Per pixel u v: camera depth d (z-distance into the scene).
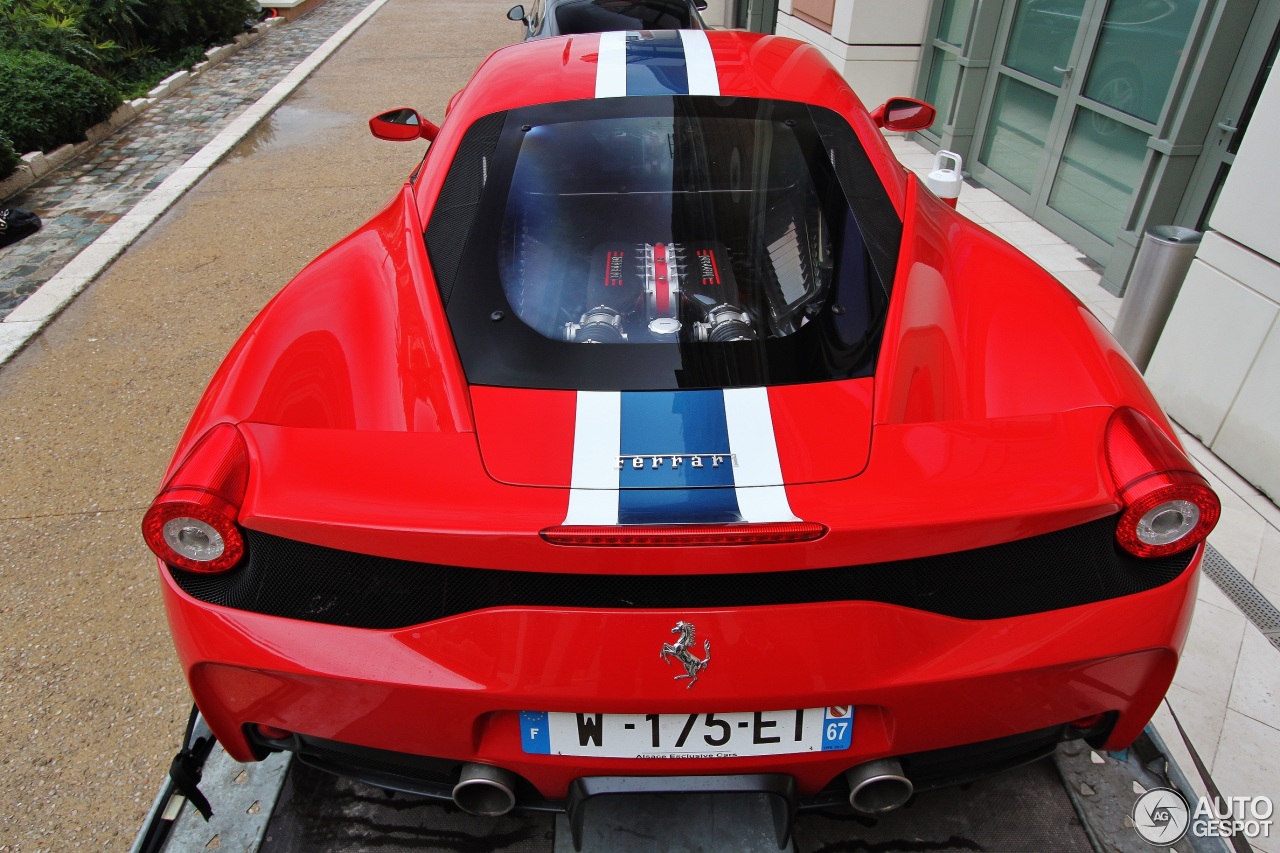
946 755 1.31
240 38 9.97
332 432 1.28
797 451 1.22
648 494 1.16
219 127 6.81
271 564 1.22
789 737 1.24
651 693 1.16
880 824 1.63
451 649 1.18
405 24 11.16
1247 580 2.25
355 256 1.77
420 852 1.61
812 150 1.83
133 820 1.75
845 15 6.15
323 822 1.66
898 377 1.34
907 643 1.18
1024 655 1.19
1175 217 3.63
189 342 3.63
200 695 1.30
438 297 1.53
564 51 2.20
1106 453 1.23
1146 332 2.97
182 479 1.21
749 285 1.55
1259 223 2.46
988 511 1.13
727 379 1.36
